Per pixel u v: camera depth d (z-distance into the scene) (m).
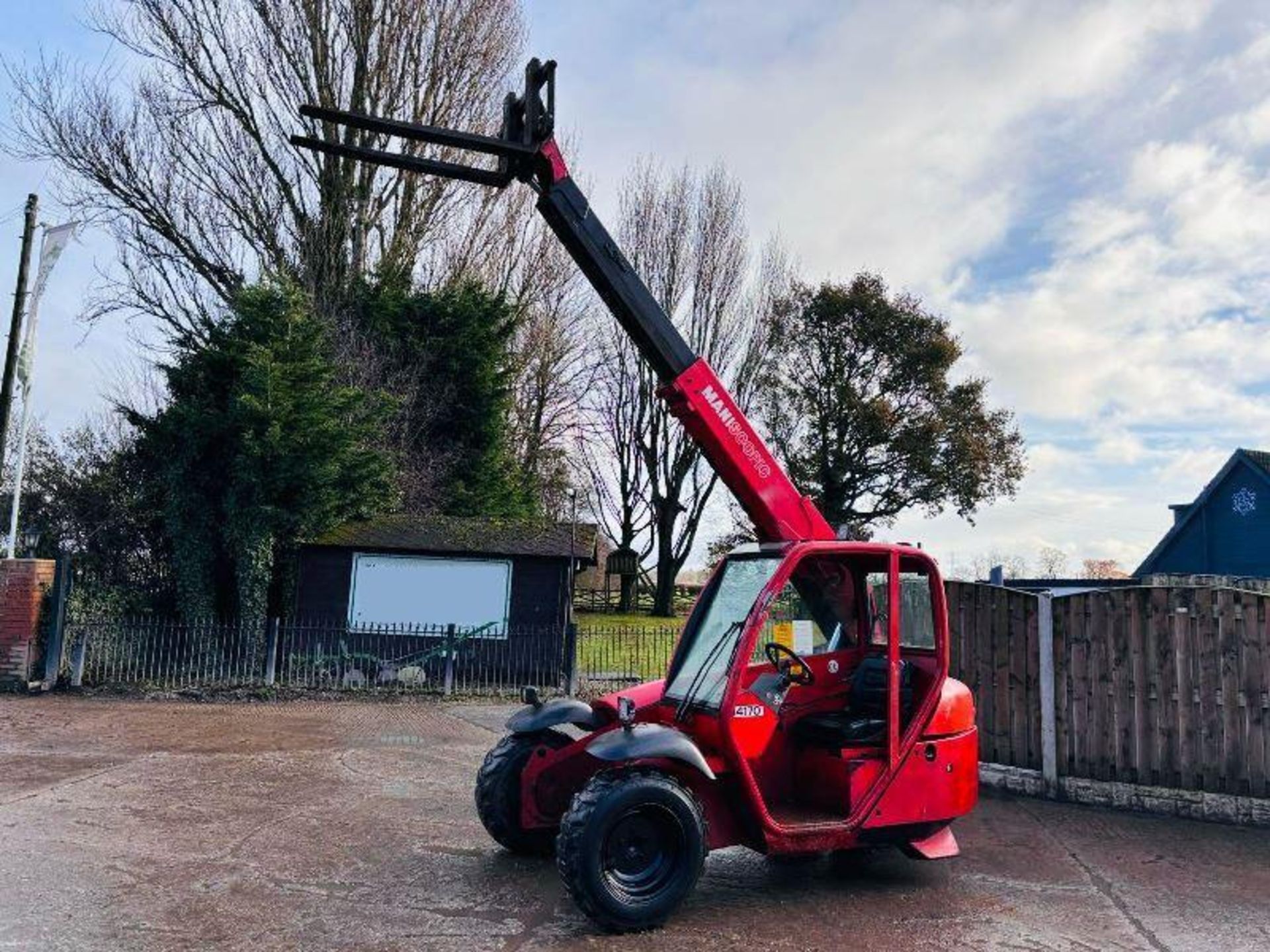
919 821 5.65
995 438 36.16
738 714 5.50
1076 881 6.01
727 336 31.83
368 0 25.06
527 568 17.20
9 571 13.67
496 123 26.81
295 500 17.06
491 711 13.14
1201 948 4.91
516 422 31.53
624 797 4.88
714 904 5.40
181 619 16.89
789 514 6.07
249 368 16.95
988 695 8.88
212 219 23.78
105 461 19.47
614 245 5.88
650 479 32.91
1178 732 7.79
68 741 9.97
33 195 17.91
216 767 8.82
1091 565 50.16
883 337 35.31
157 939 4.65
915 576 6.27
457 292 26.17
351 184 24.94
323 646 15.99
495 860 6.07
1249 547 25.39
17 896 5.18
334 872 5.77
